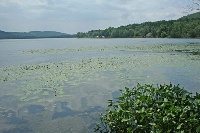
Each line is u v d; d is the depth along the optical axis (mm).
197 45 50125
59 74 18672
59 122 9219
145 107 6543
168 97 6773
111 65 23266
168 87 7141
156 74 18250
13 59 32031
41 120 9461
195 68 20609
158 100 6895
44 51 47000
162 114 5836
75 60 28547
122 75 17969
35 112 10367
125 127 6305
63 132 8344
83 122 9141
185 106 6098
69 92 13367
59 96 12625
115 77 17250
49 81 16188
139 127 5988
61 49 52062
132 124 6266
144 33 133750
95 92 13312
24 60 30297
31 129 8664
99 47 55438
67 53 40656
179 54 32500
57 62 26828
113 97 12336
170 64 23234
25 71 20594
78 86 14711
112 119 6605
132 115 6172
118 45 60906
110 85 14852
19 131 8539
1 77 17984
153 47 47969
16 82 16109
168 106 6023
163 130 5723
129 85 14766
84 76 17781
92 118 9531
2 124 9180
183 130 5312
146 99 6516
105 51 43000
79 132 8273
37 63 26469
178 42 64312
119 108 6395
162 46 49531
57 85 15016
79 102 11586
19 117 9859
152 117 6004
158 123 5746
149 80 16141
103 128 8383
